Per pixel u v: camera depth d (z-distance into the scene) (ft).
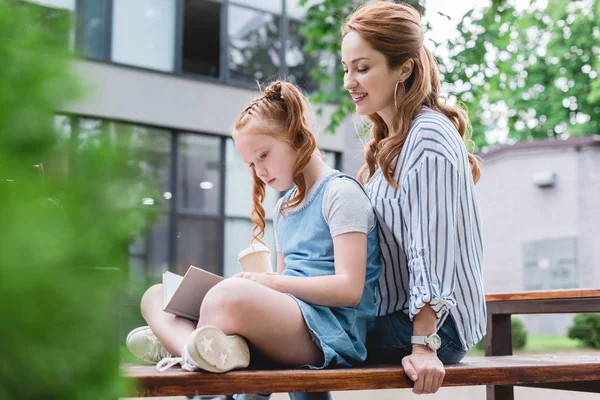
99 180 1.22
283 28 36.73
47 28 1.24
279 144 5.19
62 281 1.21
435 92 5.88
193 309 4.93
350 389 4.38
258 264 5.77
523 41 51.49
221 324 4.35
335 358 4.72
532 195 47.78
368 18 5.59
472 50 23.15
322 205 5.16
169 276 5.12
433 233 4.96
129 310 1.45
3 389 1.20
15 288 1.17
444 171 5.08
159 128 33.68
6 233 1.16
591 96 49.24
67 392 1.29
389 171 5.38
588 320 38.37
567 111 52.29
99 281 1.26
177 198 33.96
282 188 5.40
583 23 50.42
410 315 4.92
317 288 4.78
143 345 5.24
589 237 45.78
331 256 5.14
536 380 5.13
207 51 35.19
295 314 4.62
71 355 1.26
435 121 5.30
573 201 46.37
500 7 23.94
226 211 34.94
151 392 3.73
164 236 33.50
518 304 7.70
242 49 35.94
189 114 34.12
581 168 46.16
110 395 1.38
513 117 48.26
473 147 6.42
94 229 1.23
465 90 23.73
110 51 32.73
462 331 5.32
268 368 4.72
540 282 47.19
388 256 5.43
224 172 34.96
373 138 6.20
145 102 33.06
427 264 4.91
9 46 1.21
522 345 38.17
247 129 5.20
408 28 5.60
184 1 34.63
